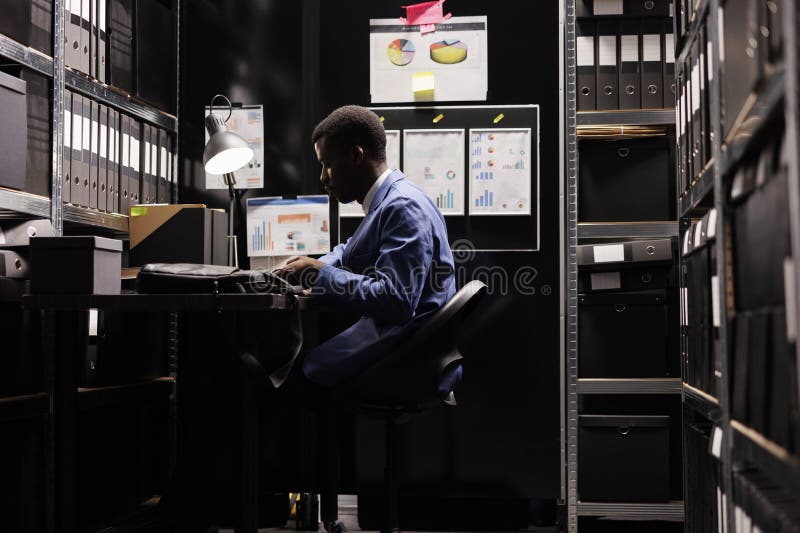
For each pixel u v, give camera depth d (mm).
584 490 2742
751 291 1192
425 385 1826
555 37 2867
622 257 2709
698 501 1826
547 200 2850
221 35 3006
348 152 2076
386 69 2902
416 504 2875
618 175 2814
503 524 2867
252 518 1646
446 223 2869
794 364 945
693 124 1811
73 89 2398
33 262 1671
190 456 1830
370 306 1821
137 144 2775
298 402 1908
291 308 1672
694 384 1850
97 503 2479
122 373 2654
